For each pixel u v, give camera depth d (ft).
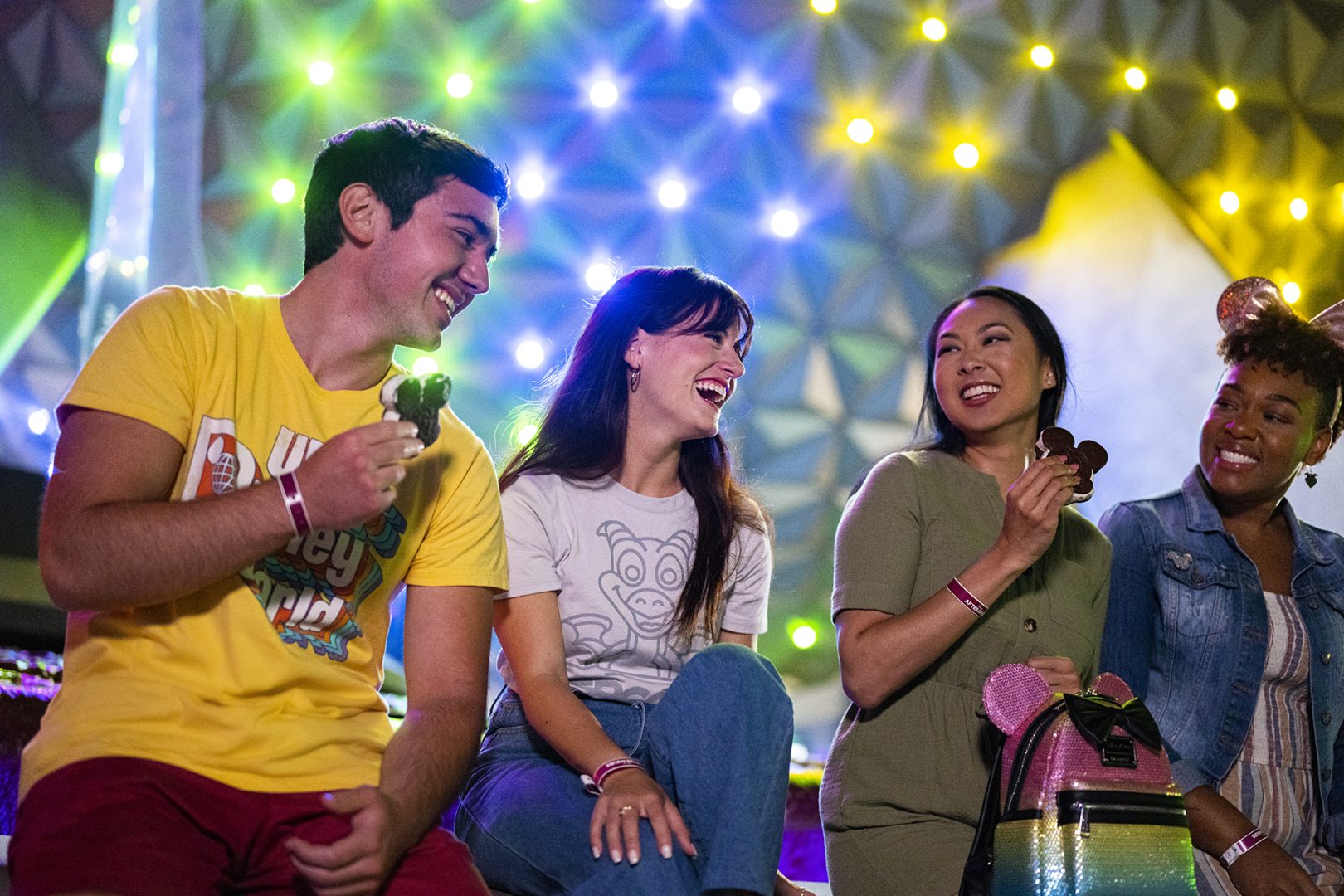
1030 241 14.71
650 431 8.09
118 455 5.47
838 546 8.23
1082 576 8.46
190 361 5.82
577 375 8.23
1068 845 6.66
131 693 5.41
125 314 5.84
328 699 5.87
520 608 7.47
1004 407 8.51
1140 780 6.82
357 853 5.20
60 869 4.81
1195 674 8.84
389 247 6.14
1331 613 9.04
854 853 7.71
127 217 13.28
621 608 7.75
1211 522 9.14
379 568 6.26
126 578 5.15
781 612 13.89
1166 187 15.33
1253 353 9.24
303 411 6.02
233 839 5.36
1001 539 7.44
